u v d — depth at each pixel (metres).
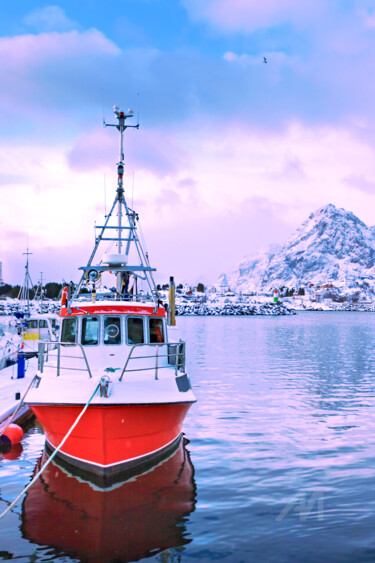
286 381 25.91
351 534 8.48
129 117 15.77
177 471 11.64
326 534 8.48
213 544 8.12
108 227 15.08
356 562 7.58
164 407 11.35
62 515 9.13
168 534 8.45
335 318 190.12
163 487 10.55
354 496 10.19
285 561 7.61
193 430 15.58
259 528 8.70
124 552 7.86
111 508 9.45
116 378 11.77
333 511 9.43
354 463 12.37
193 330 87.94
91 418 10.66
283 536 8.41
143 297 15.55
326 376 27.81
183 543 8.16
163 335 13.80
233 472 11.61
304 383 25.23
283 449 13.54
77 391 11.24
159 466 12.01
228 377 27.36
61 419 11.23
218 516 9.16
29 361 27.12
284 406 19.38
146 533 8.48
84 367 12.77
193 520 8.99
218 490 10.45
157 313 13.47
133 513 9.26
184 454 13.06
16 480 10.95
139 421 11.01
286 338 64.81
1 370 23.86
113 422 10.67
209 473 11.53
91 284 14.98
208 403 19.91
